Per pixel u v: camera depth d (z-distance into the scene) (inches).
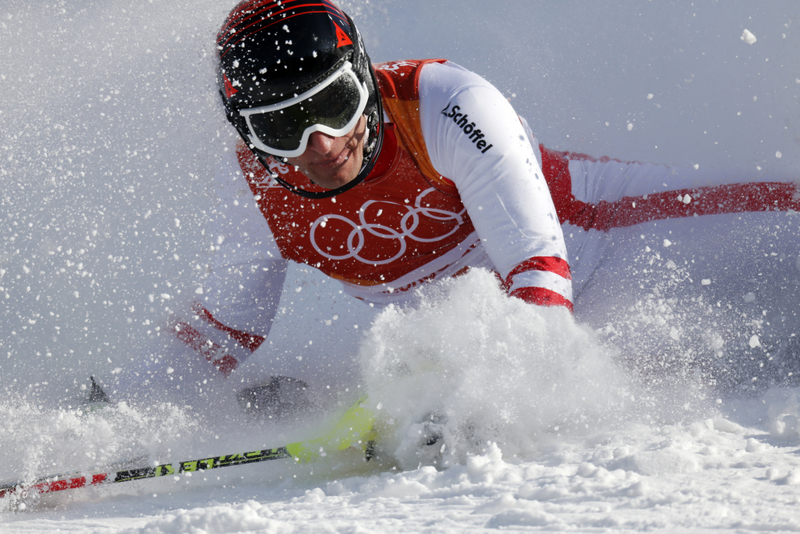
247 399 384.5
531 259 307.6
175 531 195.5
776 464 197.8
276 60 292.4
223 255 380.5
